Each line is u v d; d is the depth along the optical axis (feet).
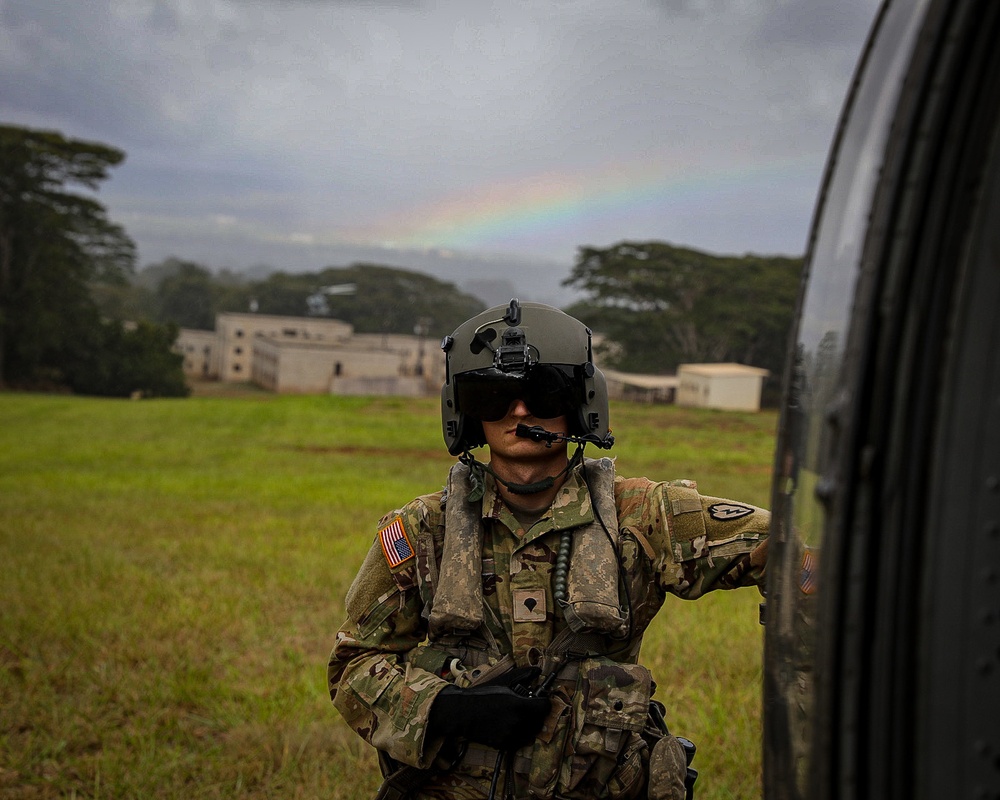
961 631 2.60
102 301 305.32
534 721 5.12
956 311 2.64
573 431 5.74
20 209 197.77
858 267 2.98
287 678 15.83
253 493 42.34
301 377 223.71
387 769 5.61
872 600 2.71
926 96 2.70
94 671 15.99
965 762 2.59
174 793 11.64
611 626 5.21
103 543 28.32
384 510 38.04
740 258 231.91
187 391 211.00
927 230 2.68
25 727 14.01
